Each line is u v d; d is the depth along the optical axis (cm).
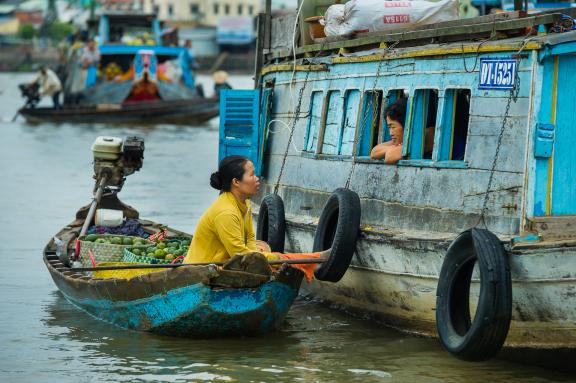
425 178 1103
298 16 1520
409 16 1279
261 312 1131
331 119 1334
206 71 12056
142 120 4472
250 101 1573
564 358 976
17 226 1986
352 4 1299
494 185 1003
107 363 1067
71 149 3525
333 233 1216
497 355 1038
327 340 1150
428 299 1082
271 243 1370
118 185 1594
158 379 1009
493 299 920
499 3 2116
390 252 1111
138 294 1162
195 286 1100
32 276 1533
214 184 1149
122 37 4662
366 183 1216
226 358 1081
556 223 966
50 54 13200
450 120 1090
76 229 1537
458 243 979
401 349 1108
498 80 1005
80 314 1295
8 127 4416
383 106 1200
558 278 911
